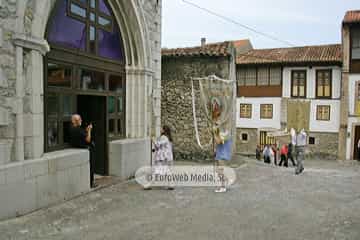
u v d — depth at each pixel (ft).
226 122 27.66
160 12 34.01
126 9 27.55
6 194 15.92
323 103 77.20
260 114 82.23
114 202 20.33
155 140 26.73
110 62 27.37
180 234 14.74
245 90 83.41
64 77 21.61
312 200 21.29
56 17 20.61
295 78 79.05
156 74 33.68
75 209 18.62
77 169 21.38
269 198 21.68
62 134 21.66
